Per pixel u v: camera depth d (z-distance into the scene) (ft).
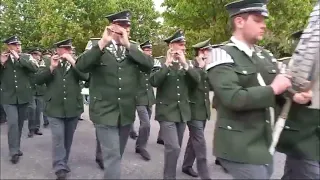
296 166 11.03
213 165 19.60
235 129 8.79
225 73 8.64
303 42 9.31
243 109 8.43
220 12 60.95
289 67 9.46
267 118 9.00
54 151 16.43
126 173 17.88
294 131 10.69
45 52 32.76
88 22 74.90
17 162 19.01
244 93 8.30
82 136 25.99
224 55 8.80
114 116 13.09
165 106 15.87
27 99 19.86
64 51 17.40
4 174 17.08
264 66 9.17
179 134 16.38
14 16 86.74
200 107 16.90
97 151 18.53
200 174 16.49
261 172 8.73
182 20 66.49
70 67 17.30
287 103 9.48
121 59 13.52
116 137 13.21
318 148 10.68
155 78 15.99
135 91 13.91
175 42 16.17
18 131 19.22
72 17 73.97
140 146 20.86
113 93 13.25
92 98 13.52
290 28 57.77
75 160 19.92
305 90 9.09
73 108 16.98
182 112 15.83
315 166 10.69
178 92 15.98
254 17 8.84
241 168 8.75
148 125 20.89
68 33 71.20
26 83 19.88
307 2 59.41
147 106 21.77
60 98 16.75
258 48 9.88
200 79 17.13
